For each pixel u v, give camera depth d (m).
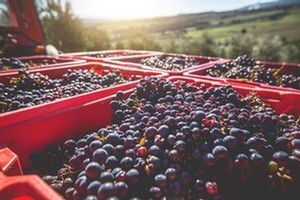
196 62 2.87
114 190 0.73
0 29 3.30
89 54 3.20
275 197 0.92
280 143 0.98
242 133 0.92
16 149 1.15
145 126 1.07
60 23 8.92
